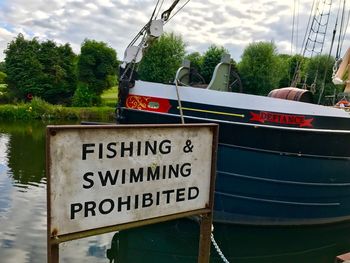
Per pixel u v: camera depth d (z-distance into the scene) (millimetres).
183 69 7402
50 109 32000
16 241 5945
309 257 5848
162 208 2094
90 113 33281
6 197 8328
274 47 40594
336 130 6332
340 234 6871
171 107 6336
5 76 40094
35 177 10227
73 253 5684
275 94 7516
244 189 6281
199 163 2225
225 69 7328
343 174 6539
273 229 6594
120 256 5668
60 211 1750
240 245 6238
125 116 6590
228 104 6160
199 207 2258
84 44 41344
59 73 39719
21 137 19094
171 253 5906
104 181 1869
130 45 6465
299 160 6176
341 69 7469
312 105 6277
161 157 2057
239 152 6137
